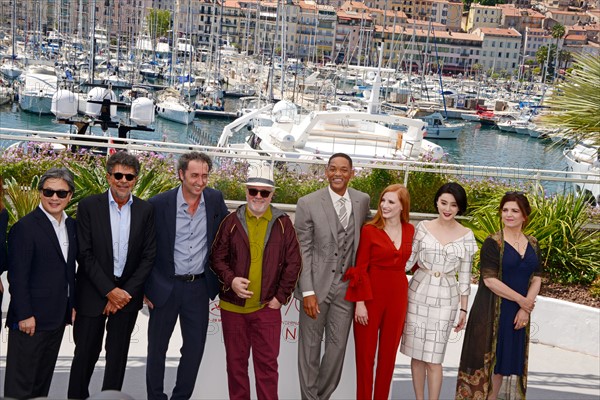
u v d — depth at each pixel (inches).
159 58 4188.0
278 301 204.4
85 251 198.4
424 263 214.7
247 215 204.4
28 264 191.0
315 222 210.7
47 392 202.1
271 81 2512.3
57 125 2252.7
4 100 2458.2
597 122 335.6
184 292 205.6
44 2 3912.4
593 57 345.7
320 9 6190.9
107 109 639.8
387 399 217.0
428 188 450.0
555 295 308.0
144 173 377.4
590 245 341.4
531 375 254.2
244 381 209.6
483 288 215.2
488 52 7268.7
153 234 203.5
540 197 374.3
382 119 837.8
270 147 896.9
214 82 3164.4
